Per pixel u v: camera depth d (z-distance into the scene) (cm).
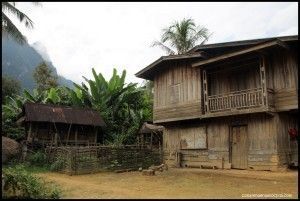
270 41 1384
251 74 1623
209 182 1263
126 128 2800
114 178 1448
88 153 1678
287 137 1502
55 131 2327
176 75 1889
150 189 1122
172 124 1986
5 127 2691
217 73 1766
